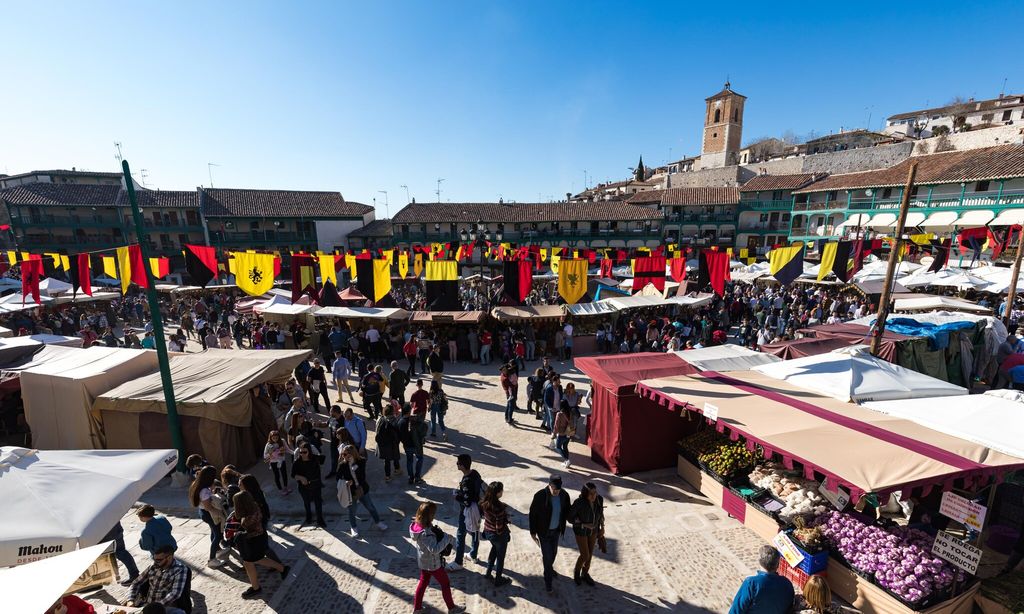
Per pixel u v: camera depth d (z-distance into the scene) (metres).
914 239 18.45
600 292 24.03
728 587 6.08
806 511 6.48
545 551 5.89
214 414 8.84
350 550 6.96
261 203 47.06
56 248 41.94
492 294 25.23
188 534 7.46
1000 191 26.91
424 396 10.50
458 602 5.87
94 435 9.48
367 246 48.12
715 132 62.12
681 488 8.66
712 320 20.86
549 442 10.80
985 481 5.59
